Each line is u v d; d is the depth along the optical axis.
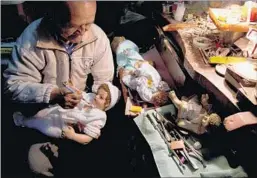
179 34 2.23
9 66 1.95
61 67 1.99
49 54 1.95
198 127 1.82
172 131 1.86
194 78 1.93
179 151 1.74
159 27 2.35
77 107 1.98
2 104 1.98
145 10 2.29
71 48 1.97
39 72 1.99
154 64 2.28
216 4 2.42
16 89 1.95
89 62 2.03
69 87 2.00
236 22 1.97
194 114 1.83
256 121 1.60
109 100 2.03
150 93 2.04
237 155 1.72
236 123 1.61
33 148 1.97
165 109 2.00
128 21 2.26
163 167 1.68
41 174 1.96
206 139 1.82
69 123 1.97
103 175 1.98
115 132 2.02
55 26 1.90
